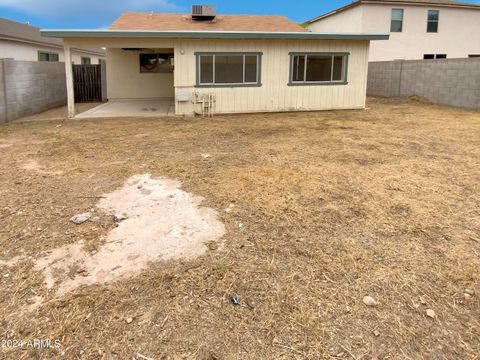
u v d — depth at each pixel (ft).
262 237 11.38
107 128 30.91
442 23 69.77
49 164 19.30
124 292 8.84
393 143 24.50
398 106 46.16
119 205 13.80
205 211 13.20
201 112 39.34
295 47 40.40
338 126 31.60
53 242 11.09
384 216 12.92
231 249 10.69
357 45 42.16
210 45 38.27
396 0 66.08
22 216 12.80
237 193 14.88
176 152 21.98
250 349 7.17
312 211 13.25
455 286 9.11
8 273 9.58
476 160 20.16
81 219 12.41
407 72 52.19
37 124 32.99
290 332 7.60
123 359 6.95
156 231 11.78
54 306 8.37
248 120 35.55
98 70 53.21
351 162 19.71
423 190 15.48
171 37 36.65
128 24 49.19
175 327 7.75
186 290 8.92
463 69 42.39
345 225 12.23
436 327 7.77
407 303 8.48
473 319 8.00
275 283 9.18
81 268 9.81
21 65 37.27
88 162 19.69
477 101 40.81
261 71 40.09
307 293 8.81
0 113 33.27
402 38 68.44
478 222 12.53
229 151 22.24
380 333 7.59
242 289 8.96
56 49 67.72
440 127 30.76
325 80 42.19
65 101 51.39
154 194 14.85
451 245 11.02
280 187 15.60
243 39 38.81
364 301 8.52
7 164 19.33
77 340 7.41
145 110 42.96
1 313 8.16
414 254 10.51
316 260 10.17
